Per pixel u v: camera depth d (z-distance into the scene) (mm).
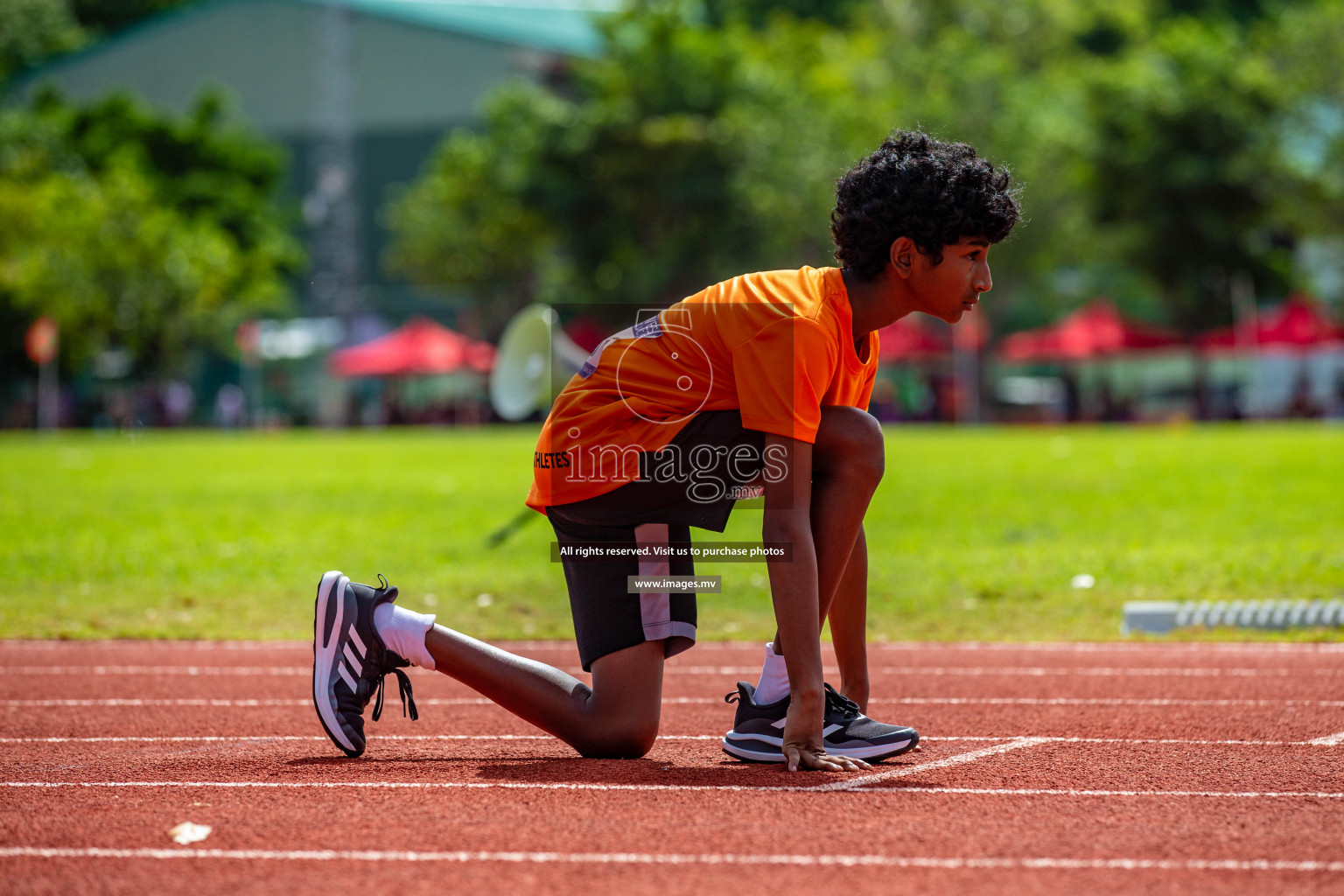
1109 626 19984
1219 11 168250
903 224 10562
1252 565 24000
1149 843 8758
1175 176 121000
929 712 14086
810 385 10406
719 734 13039
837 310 10727
